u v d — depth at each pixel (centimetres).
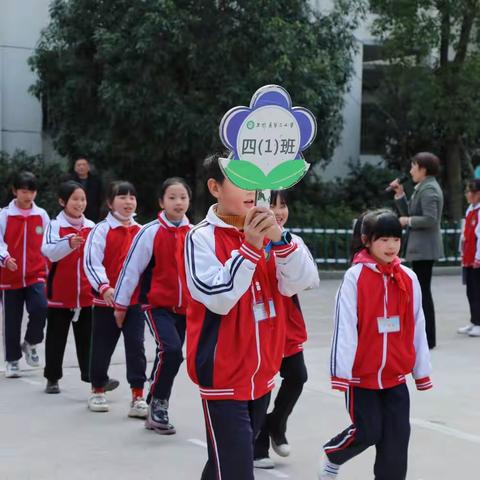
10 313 818
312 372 838
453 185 2020
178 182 627
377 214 465
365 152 2234
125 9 1583
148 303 625
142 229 627
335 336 453
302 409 700
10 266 786
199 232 383
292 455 581
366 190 2034
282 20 1573
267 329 383
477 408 716
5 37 1925
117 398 739
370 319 453
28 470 545
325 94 1645
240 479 370
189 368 381
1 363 880
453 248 1802
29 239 815
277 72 1545
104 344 688
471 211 1055
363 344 454
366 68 2206
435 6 1820
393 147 2184
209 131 1573
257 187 355
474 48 1917
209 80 1611
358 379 454
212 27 1585
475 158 2134
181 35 1524
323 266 1706
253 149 353
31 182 809
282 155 357
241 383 374
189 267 376
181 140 1617
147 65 1553
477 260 1030
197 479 531
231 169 351
